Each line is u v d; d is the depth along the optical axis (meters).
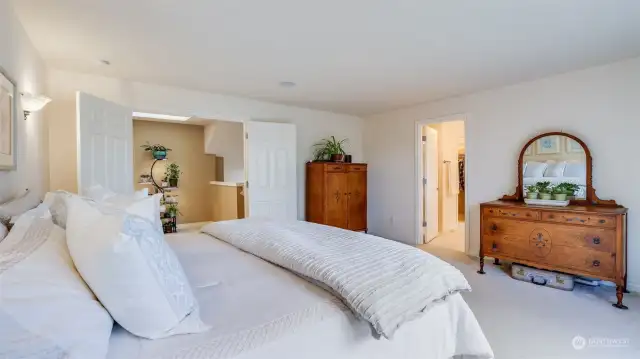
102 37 2.40
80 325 0.75
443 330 1.46
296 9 2.00
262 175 4.35
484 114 3.95
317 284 1.31
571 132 3.25
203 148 6.78
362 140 5.65
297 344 0.97
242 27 2.24
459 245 4.78
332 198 4.67
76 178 3.17
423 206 4.90
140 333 0.88
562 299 2.70
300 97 4.25
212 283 1.33
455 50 2.67
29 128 2.40
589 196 3.11
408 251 1.57
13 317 0.66
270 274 1.44
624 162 2.94
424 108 4.65
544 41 2.49
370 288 1.18
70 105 3.15
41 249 0.92
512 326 2.24
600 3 1.92
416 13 2.05
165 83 3.59
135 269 0.87
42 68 2.81
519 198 3.57
